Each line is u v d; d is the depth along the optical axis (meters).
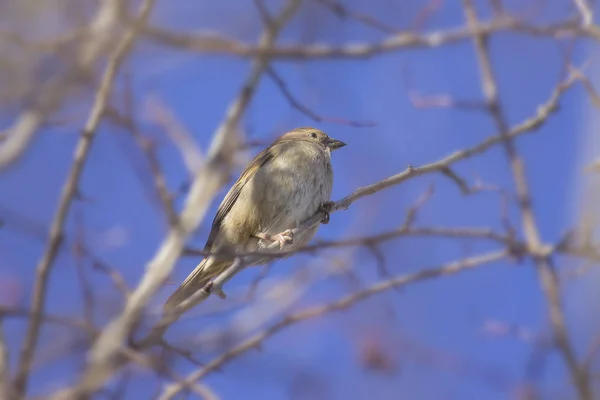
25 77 7.66
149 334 8.10
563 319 10.24
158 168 8.54
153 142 9.54
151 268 8.39
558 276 10.52
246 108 9.40
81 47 7.70
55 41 7.64
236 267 9.47
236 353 9.90
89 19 7.93
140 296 8.06
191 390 8.25
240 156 9.21
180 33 8.90
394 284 10.84
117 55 7.97
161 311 8.28
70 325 7.61
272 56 9.41
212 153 9.19
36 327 7.80
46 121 7.92
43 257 8.66
